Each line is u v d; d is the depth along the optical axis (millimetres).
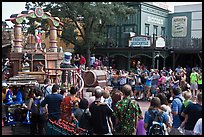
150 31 32438
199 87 18469
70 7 25906
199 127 6195
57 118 7703
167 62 30906
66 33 26703
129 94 6383
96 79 15852
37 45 15898
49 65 15797
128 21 31422
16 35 15492
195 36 34094
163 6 35000
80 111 7199
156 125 5934
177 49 28109
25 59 15000
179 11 36125
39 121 8602
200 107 6461
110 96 9008
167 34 35688
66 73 13570
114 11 27281
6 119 10078
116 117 6379
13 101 10586
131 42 27672
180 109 7109
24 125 10000
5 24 27609
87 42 27438
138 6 30828
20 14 15312
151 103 6215
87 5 25797
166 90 16594
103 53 29578
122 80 17812
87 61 27625
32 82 10742
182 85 13797
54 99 7801
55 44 16703
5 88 10312
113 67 31594
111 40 29891
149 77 17125
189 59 30719
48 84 10633
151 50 26656
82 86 12406
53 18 16359
